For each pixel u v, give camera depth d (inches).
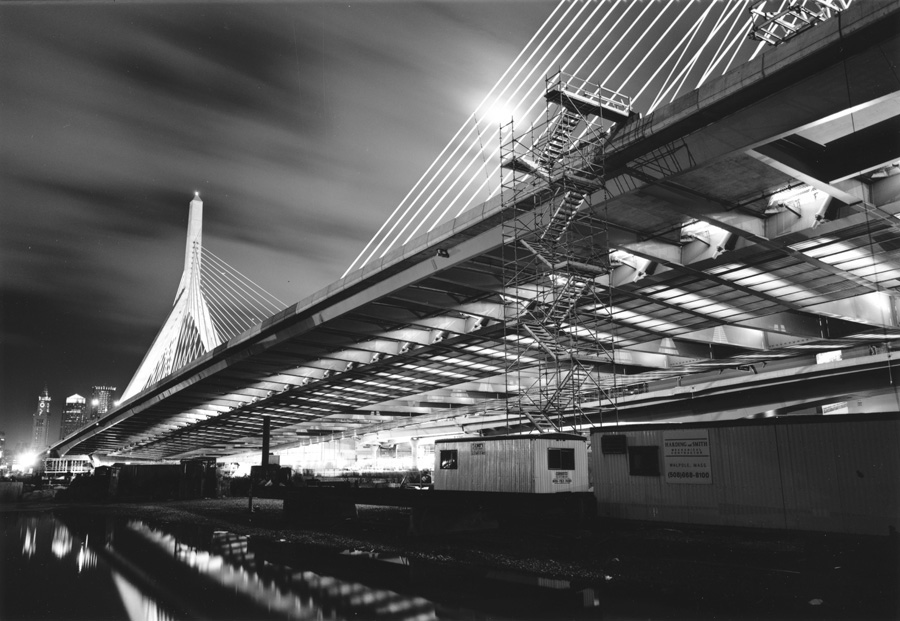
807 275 1370.6
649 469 888.9
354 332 2048.5
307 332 2042.3
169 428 4712.1
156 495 2512.3
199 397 3294.8
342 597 597.3
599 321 1724.9
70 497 2571.4
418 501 1047.6
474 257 1379.2
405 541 985.5
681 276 1393.9
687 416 2244.1
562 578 645.3
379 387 2903.5
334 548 942.4
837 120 861.8
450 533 1049.5
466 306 1722.4
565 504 912.3
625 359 2094.0
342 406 3459.6
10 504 2284.7
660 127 953.5
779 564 628.7
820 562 623.5
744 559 658.2
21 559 882.8
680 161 973.8
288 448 5959.6
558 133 1151.0
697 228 1259.8
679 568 644.7
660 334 1939.0
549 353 1195.9
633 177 1048.8
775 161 904.9
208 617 535.8
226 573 742.5
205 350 4424.2
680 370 2252.7
